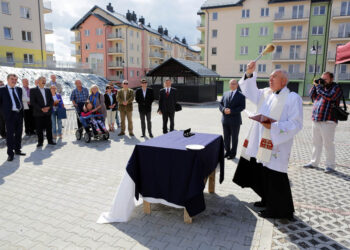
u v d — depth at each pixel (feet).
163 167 10.69
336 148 22.74
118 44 143.33
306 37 108.06
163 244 9.29
